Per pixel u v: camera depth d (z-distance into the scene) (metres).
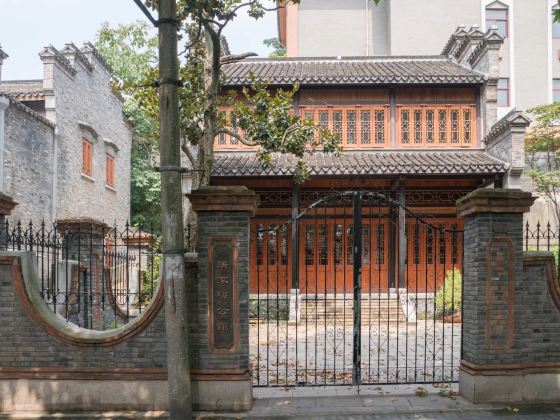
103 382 6.81
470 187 18.08
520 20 25.70
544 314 7.11
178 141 6.51
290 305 15.55
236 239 6.85
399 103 18.27
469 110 18.25
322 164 16.31
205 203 6.82
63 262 9.66
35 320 6.83
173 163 6.44
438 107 18.23
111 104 23.44
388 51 26.23
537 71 25.55
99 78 21.97
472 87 18.17
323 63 20.33
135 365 6.84
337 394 7.46
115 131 23.98
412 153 17.83
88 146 20.83
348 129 18.19
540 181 19.47
